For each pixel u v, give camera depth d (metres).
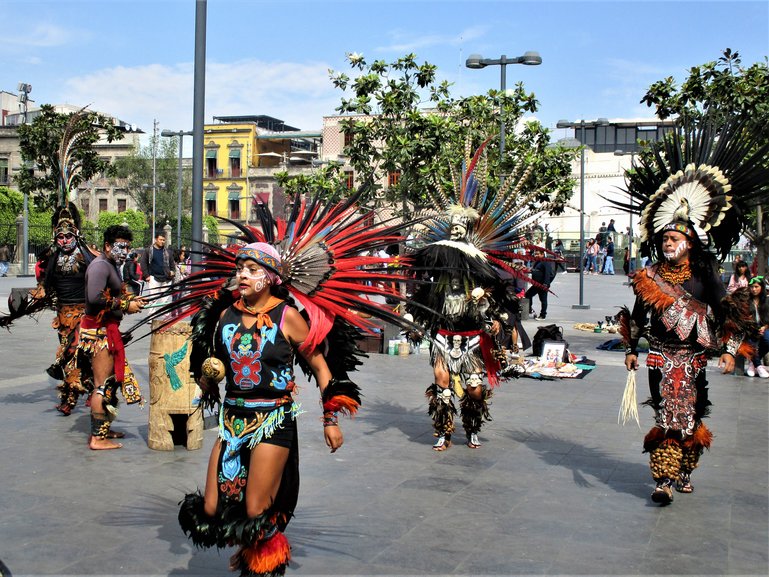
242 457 3.97
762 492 5.92
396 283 5.05
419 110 16.48
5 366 10.89
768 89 12.20
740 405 9.34
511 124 16.73
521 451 7.04
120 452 6.67
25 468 6.15
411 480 6.08
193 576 4.21
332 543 4.73
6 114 68.25
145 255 17.22
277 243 4.39
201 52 7.93
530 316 19.97
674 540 4.88
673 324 5.76
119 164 62.97
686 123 6.45
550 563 4.48
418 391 9.89
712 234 6.18
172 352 6.64
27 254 37.78
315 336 4.05
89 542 4.66
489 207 7.54
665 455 5.62
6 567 4.18
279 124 79.12
